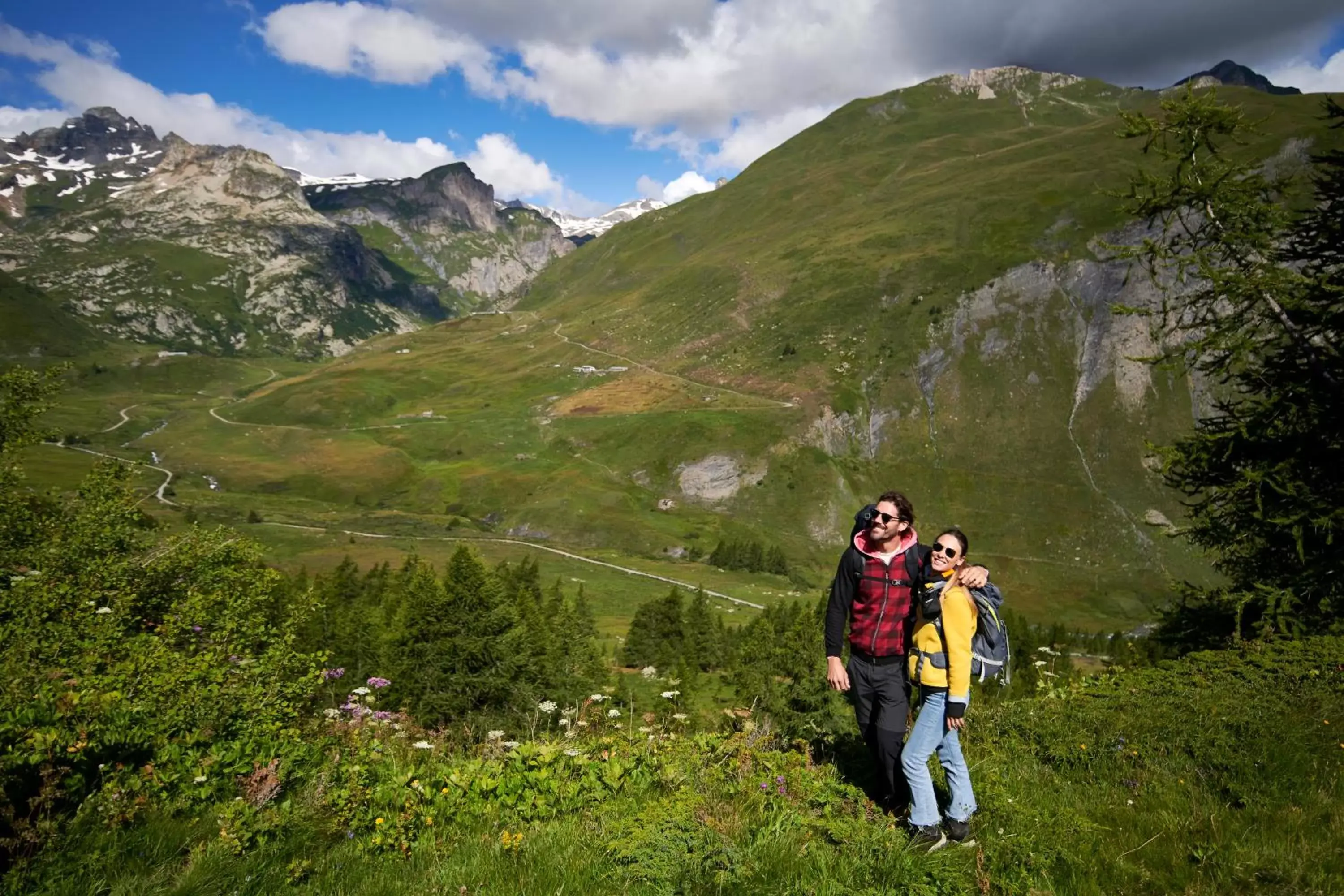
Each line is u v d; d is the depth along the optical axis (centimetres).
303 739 769
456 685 3231
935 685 583
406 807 590
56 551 1666
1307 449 1852
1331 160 1966
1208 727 800
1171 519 17638
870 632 615
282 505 18388
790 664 2431
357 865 527
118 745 624
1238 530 1966
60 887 458
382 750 749
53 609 1230
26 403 1909
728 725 883
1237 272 1945
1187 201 2050
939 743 590
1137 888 516
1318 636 1418
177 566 1767
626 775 694
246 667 1002
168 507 16262
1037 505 18562
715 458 19888
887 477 19938
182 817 570
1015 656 4047
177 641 1348
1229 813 634
